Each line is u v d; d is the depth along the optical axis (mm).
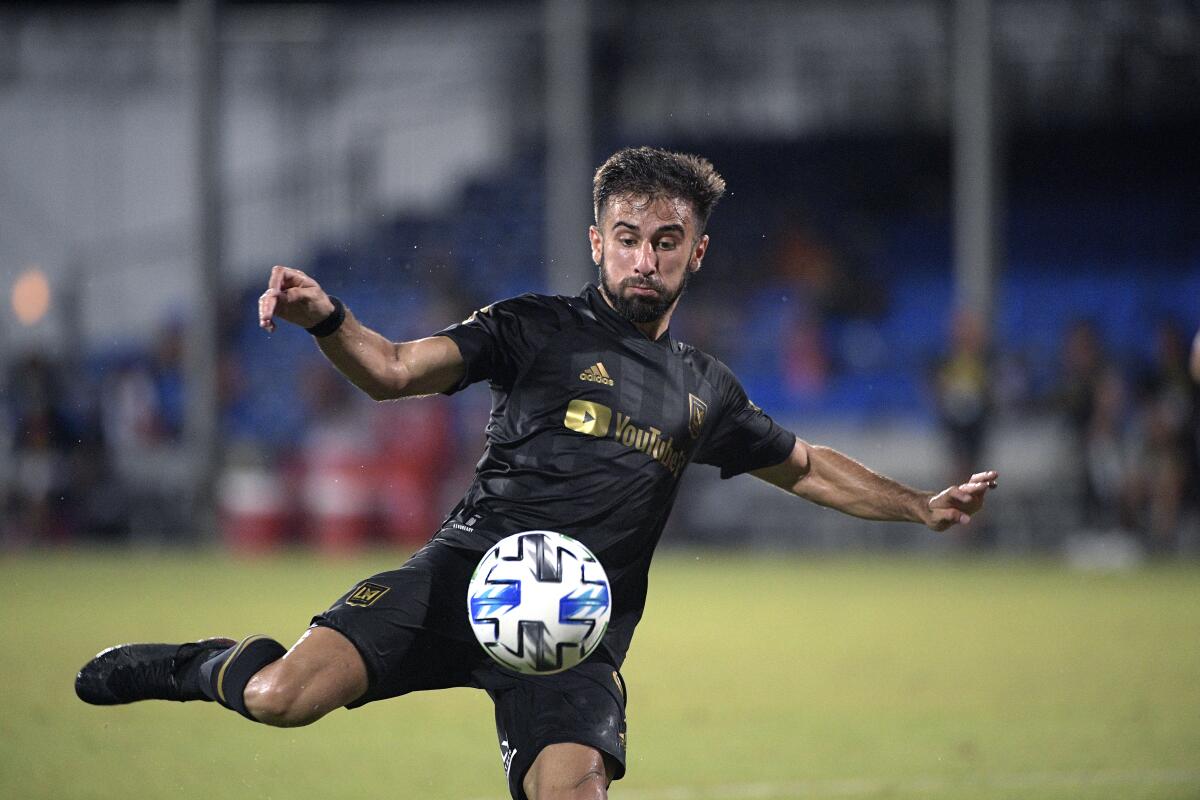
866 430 84125
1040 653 36781
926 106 102750
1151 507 71438
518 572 14125
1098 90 99500
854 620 44469
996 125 77500
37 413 76375
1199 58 97125
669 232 14969
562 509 14922
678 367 15539
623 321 15391
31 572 59219
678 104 105875
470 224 103188
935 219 102750
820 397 88375
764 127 105938
